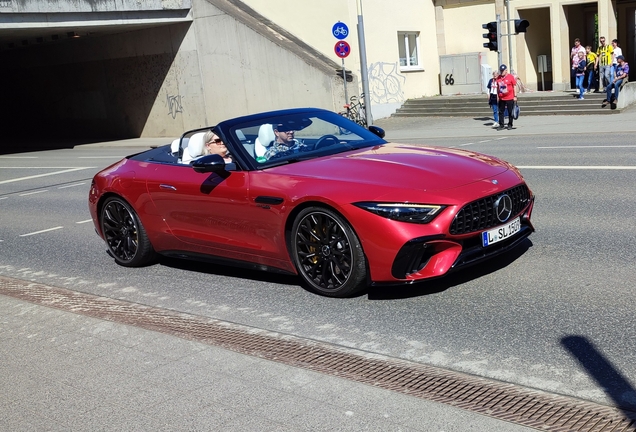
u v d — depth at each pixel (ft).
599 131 55.83
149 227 23.44
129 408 12.98
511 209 18.38
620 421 11.10
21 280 24.62
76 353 16.02
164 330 17.44
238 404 12.76
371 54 86.33
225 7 88.48
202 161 20.06
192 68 92.94
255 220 19.88
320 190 18.22
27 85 118.01
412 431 11.26
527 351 14.34
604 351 13.94
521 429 11.07
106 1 83.20
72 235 32.19
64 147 97.81
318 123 22.33
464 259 17.53
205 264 24.34
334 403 12.49
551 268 19.60
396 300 18.30
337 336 16.29
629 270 18.79
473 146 53.26
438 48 96.53
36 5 77.97
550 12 88.07
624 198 28.12
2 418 13.08
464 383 13.10
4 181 59.41
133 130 102.94
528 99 78.43
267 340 16.31
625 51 91.15
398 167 18.71
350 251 17.97
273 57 86.28
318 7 86.17
